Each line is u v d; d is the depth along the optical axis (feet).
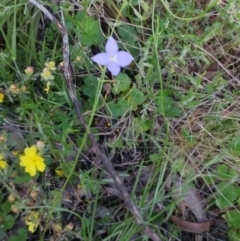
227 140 0.73
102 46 0.73
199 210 0.71
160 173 0.68
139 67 0.70
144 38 0.75
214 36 0.76
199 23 0.78
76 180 0.69
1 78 0.70
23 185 0.67
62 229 0.66
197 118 0.74
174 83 0.75
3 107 0.71
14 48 0.66
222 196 0.69
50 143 0.66
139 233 0.68
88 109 0.72
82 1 0.73
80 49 0.70
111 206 0.71
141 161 0.72
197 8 0.78
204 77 0.76
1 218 0.66
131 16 0.75
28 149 0.62
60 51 0.73
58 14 0.72
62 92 0.66
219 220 0.71
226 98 0.74
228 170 0.71
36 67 0.73
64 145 0.65
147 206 0.68
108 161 0.65
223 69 0.77
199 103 0.73
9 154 0.64
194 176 0.70
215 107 0.74
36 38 0.74
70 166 0.66
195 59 0.76
